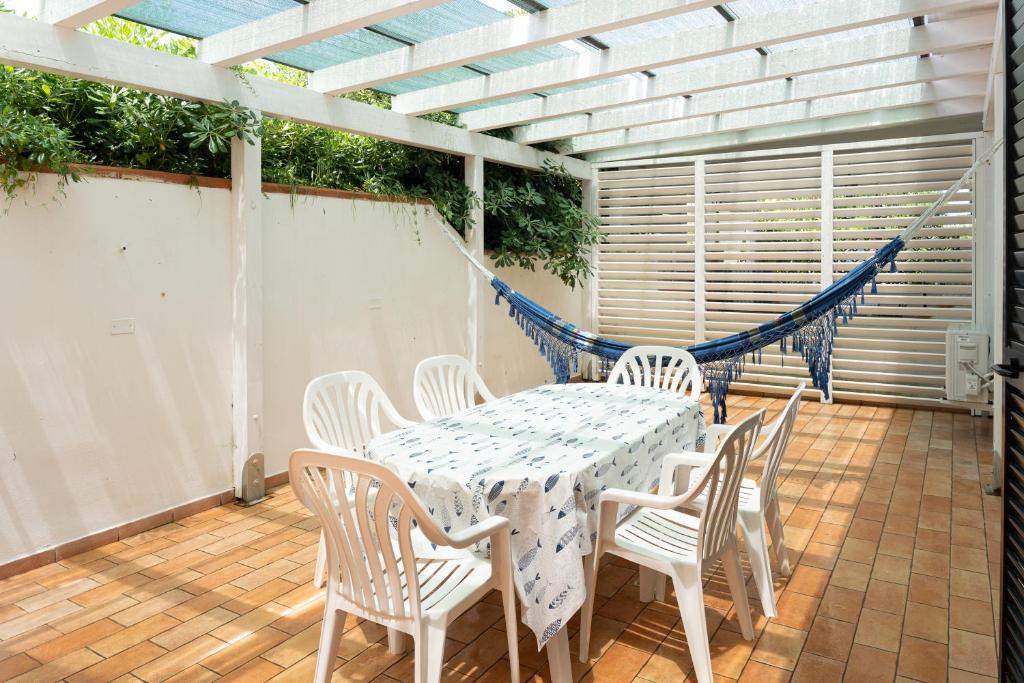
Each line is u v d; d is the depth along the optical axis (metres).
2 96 3.16
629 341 7.08
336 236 4.39
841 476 4.25
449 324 5.33
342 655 2.41
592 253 7.11
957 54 4.26
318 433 2.98
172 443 3.55
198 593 2.83
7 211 2.89
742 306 6.42
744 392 6.71
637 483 2.66
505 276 6.18
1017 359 1.67
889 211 5.80
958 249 5.59
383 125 4.44
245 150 3.70
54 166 2.94
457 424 2.91
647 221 6.78
